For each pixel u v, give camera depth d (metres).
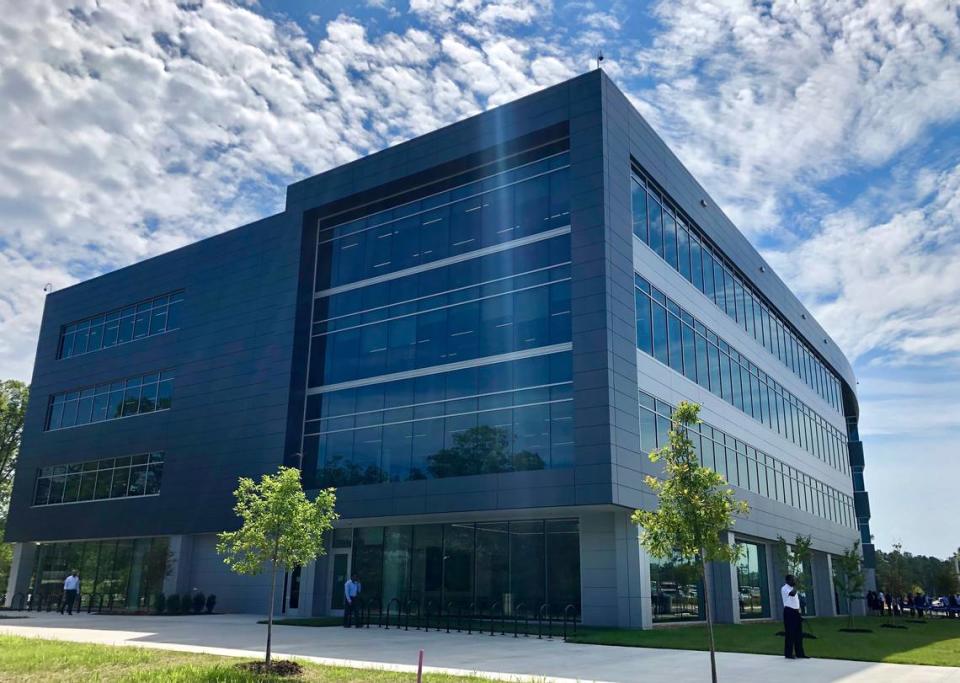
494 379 32.09
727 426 39.69
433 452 32.97
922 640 25.19
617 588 29.20
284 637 23.67
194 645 20.28
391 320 36.47
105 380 48.03
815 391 58.81
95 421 48.03
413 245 36.84
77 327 51.88
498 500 30.17
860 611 61.78
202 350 43.22
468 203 35.41
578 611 29.86
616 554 29.50
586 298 29.95
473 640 23.52
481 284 33.78
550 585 30.77
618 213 31.39
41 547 49.72
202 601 38.59
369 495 34.06
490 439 31.45
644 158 34.31
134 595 42.56
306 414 38.19
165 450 43.19
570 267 31.23
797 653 19.08
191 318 44.47
